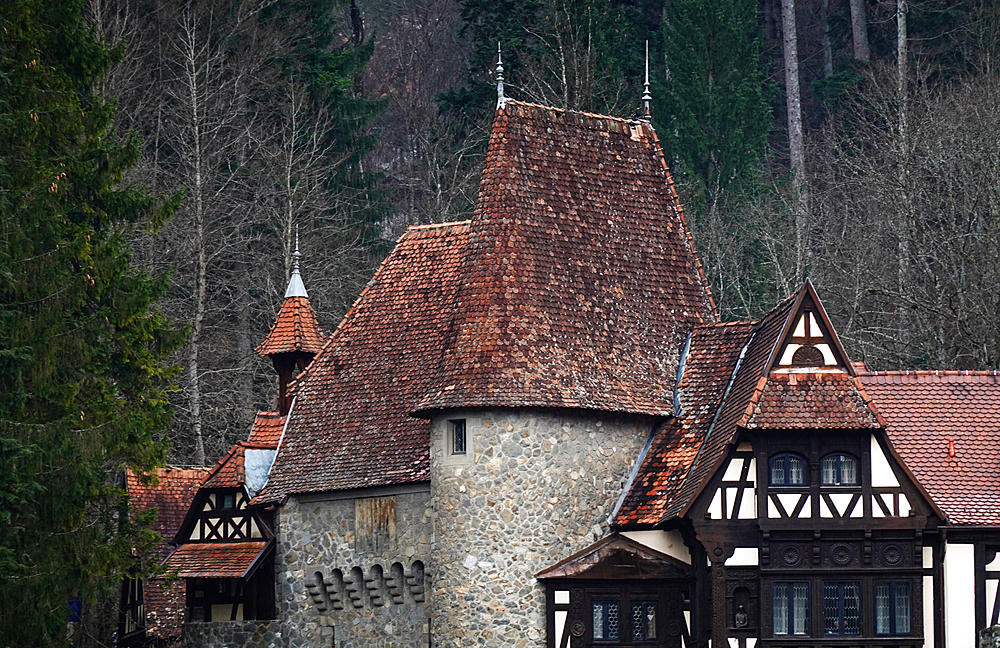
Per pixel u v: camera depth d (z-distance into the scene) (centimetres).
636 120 11031
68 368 9469
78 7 9994
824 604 9125
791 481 9188
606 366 10012
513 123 10475
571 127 10688
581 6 15000
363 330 10888
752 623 9138
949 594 9200
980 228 12181
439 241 10994
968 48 15800
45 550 9200
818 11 18825
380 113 17625
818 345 9306
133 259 14425
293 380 11269
